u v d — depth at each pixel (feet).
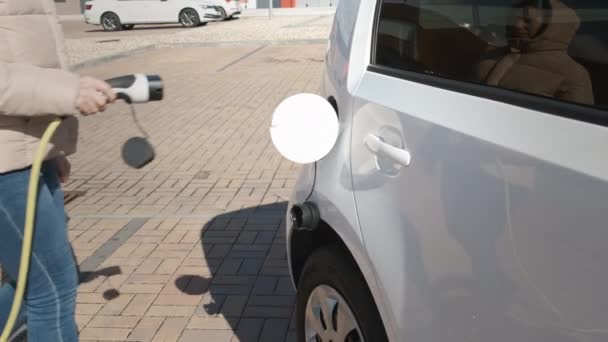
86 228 15.98
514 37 5.94
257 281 12.85
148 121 28.48
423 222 5.89
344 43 8.82
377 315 7.01
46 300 7.56
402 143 6.38
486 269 5.02
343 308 7.60
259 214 16.55
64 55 7.56
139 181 19.81
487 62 6.06
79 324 11.48
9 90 6.12
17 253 7.29
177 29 82.43
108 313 11.83
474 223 5.17
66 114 6.44
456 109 5.83
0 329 8.30
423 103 6.35
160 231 15.64
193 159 22.13
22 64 6.38
